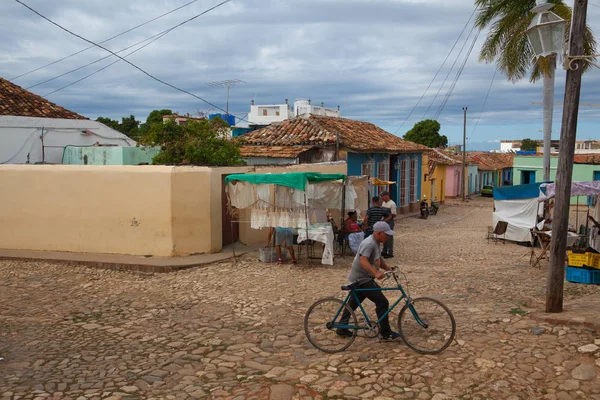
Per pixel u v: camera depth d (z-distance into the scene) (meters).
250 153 18.86
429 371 5.32
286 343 6.55
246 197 11.73
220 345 6.58
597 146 60.97
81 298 9.20
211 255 12.25
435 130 54.44
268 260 11.81
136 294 9.43
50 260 12.01
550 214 15.87
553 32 7.05
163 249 12.03
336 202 12.68
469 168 49.88
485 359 5.52
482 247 15.67
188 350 6.43
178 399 5.04
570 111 6.85
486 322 6.80
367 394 4.92
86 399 5.06
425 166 31.52
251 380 5.42
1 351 6.49
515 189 16.78
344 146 19.17
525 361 5.43
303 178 10.69
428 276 10.44
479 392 4.84
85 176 12.61
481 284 9.51
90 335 7.12
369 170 22.28
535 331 6.25
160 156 15.98
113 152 16.66
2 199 13.33
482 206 37.47
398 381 5.15
